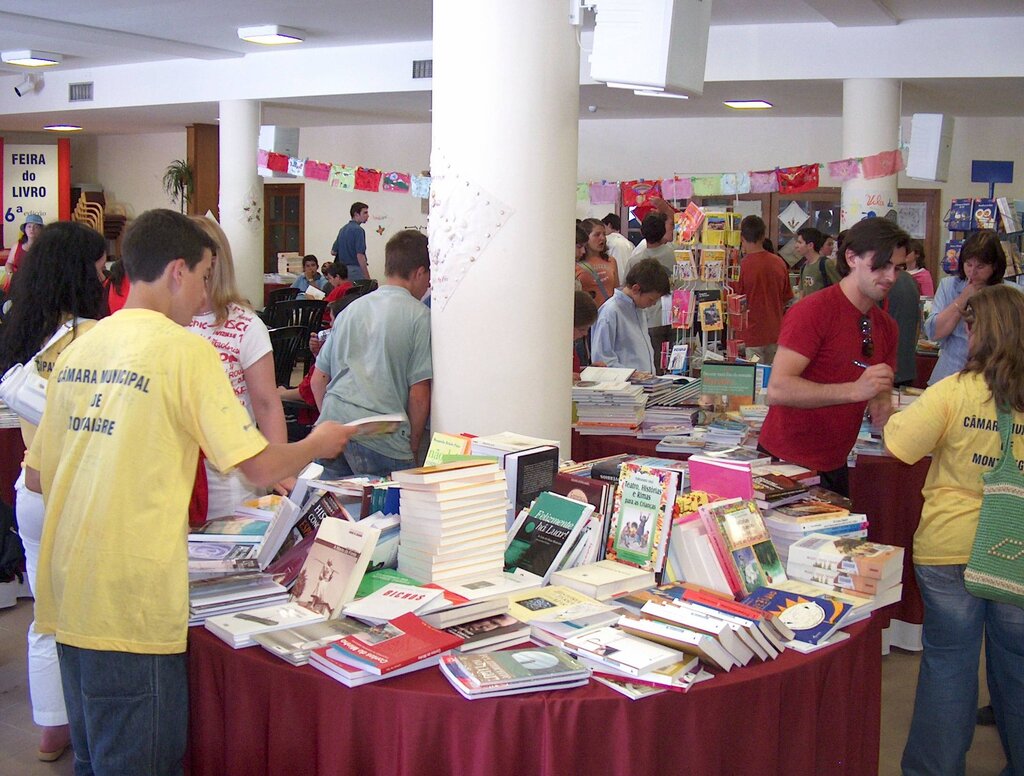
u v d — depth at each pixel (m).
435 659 1.90
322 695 1.86
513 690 1.77
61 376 1.99
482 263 3.19
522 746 1.78
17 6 7.72
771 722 1.91
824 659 2.01
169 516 1.90
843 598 2.20
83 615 1.88
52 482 2.01
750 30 7.83
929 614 2.59
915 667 3.84
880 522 3.74
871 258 2.98
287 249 13.80
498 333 3.21
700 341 5.71
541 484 2.63
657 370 5.40
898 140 7.73
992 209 7.57
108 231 14.38
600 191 5.36
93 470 1.89
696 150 11.30
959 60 7.41
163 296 2.00
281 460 1.99
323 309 9.14
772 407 3.28
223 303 2.79
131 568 1.87
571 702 1.77
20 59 10.06
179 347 1.90
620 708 1.78
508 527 2.53
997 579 2.41
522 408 3.25
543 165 3.16
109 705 1.91
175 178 13.01
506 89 3.10
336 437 2.11
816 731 2.04
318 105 10.62
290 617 2.08
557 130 3.17
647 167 11.48
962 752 2.62
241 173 10.13
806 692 1.96
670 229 6.53
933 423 2.48
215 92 10.14
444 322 3.28
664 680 1.79
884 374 2.94
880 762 3.10
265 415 2.90
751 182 5.20
